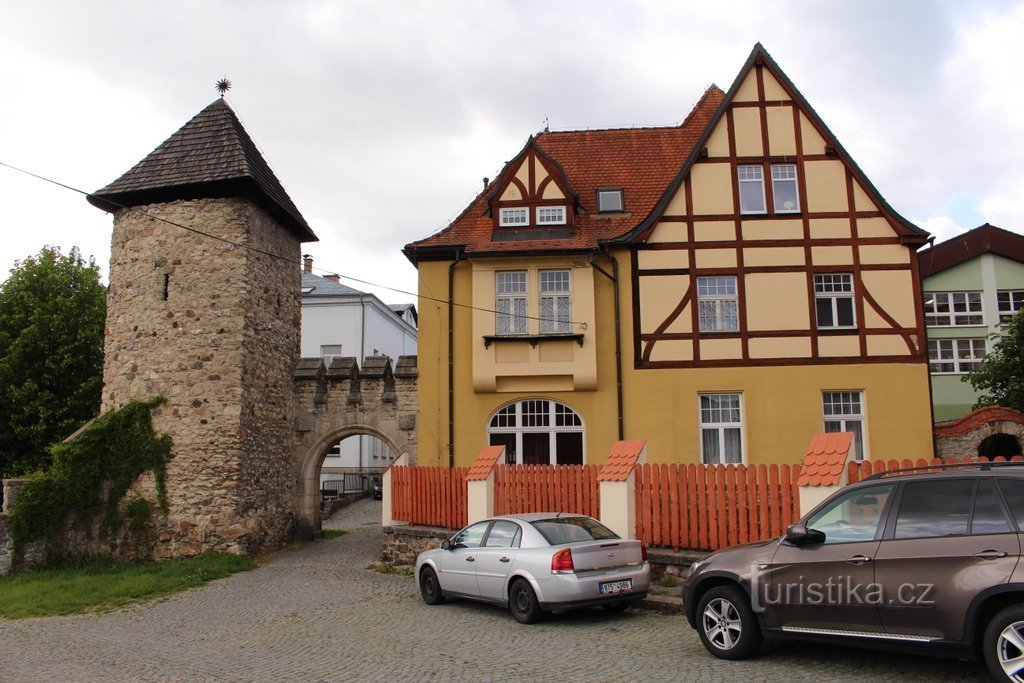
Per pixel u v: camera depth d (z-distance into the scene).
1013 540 6.17
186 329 18.53
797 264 19.45
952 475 6.80
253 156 19.94
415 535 16.09
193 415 18.12
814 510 7.60
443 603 12.09
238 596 13.82
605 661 8.03
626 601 10.35
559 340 19.42
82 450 17.73
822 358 19.06
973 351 28.08
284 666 8.59
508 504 14.55
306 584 14.72
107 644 10.41
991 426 19.34
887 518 6.99
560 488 13.91
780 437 18.86
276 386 19.88
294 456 20.61
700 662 7.78
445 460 19.70
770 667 7.44
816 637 7.23
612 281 19.80
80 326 27.47
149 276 19.05
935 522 6.70
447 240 20.80
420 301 20.41
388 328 40.94
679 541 12.23
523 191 20.56
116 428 18.09
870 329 19.16
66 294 27.91
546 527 10.68
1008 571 6.06
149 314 18.86
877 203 19.55
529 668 7.89
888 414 18.81
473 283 19.83
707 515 11.98
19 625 12.15
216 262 18.70
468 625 10.30
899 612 6.63
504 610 11.28
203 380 18.23
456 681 7.55
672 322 19.44
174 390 18.31
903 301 19.25
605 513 12.76
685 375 19.23
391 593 13.33
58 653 9.93
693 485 12.15
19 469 25.11
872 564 6.86
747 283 19.42
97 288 29.00
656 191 21.73
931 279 28.61
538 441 19.66
